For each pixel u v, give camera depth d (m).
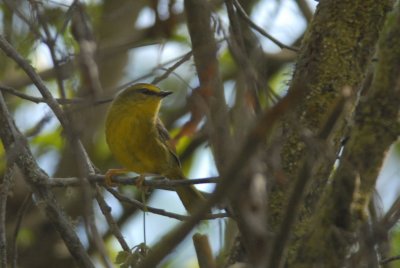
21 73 18.59
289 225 6.61
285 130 9.74
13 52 10.30
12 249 11.13
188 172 19.33
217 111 7.93
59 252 18.62
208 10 8.79
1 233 9.77
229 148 7.16
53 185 10.22
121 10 17.58
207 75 8.30
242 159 5.62
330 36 10.35
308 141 6.88
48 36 10.41
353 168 7.32
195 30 8.72
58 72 10.23
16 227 11.13
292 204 6.55
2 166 16.81
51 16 12.64
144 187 10.62
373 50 10.34
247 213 6.23
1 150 16.70
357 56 10.28
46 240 18.64
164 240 6.54
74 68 11.23
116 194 10.42
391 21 7.87
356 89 10.16
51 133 18.39
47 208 10.09
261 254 6.59
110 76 19.08
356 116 7.59
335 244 7.33
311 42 10.43
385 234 7.27
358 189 7.36
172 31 15.05
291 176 9.53
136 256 9.05
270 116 5.46
